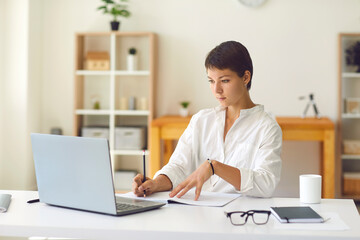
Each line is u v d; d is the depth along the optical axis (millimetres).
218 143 2055
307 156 4547
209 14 4555
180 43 4590
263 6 4500
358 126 4508
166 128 4117
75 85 4445
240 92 1925
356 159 4531
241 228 1340
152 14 4605
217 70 1876
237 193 1967
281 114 4520
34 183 4641
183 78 4605
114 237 1332
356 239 1272
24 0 4434
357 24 4434
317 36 4469
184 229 1325
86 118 4785
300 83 4496
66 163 1534
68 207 1571
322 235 1284
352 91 4477
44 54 4727
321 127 3938
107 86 4734
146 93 4672
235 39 4539
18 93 4480
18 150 4488
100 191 1473
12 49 4469
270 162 1858
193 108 4609
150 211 1543
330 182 3961
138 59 4648
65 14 4695
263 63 4516
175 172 1986
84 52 4668
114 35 4418
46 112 4758
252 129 1995
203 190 2062
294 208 1517
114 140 4457
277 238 1288
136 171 4676
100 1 4668
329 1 4449
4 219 1434
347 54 4406
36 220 1422
